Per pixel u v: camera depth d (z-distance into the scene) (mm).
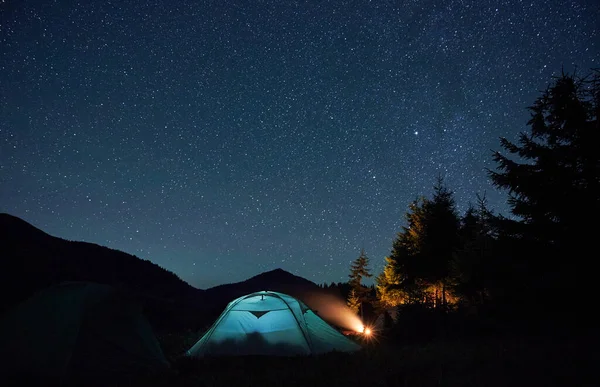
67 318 8000
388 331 15172
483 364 7754
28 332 7699
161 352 9016
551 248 13242
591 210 12359
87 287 8797
